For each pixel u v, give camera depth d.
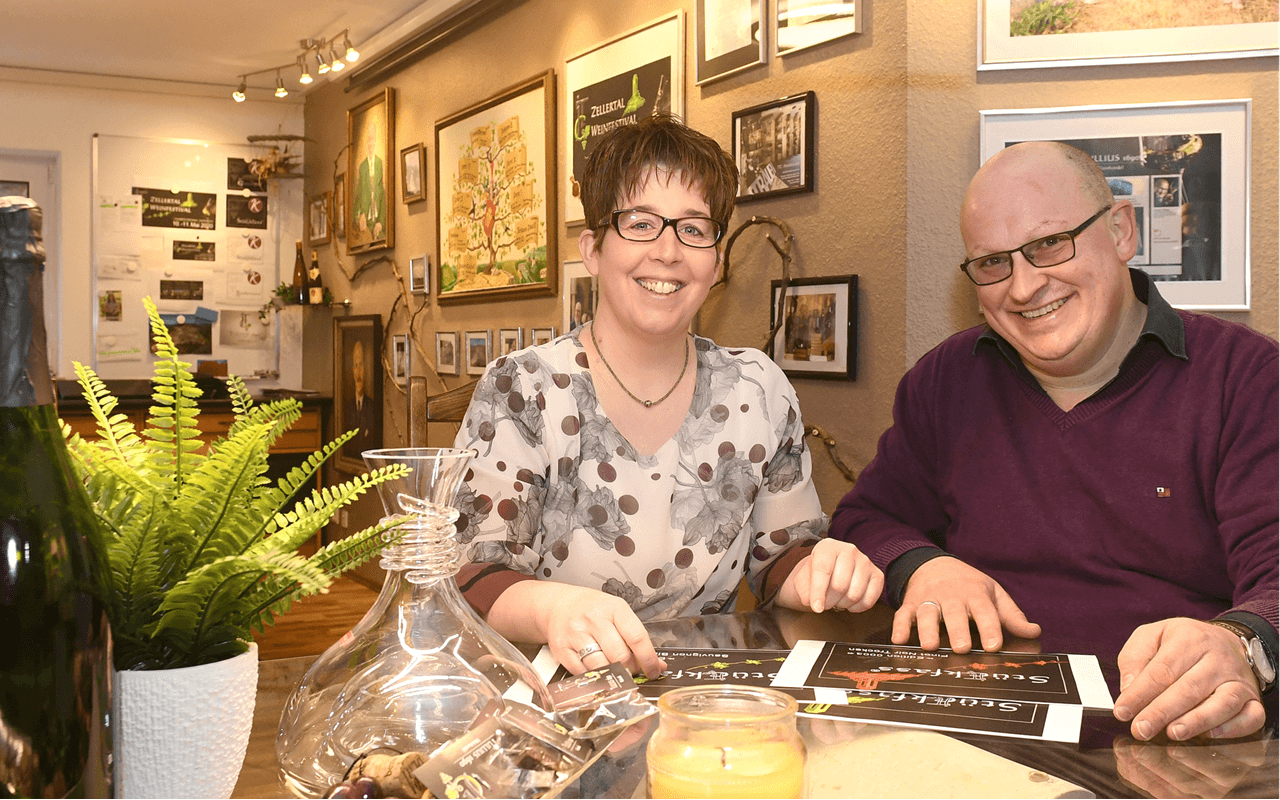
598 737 0.71
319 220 6.38
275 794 0.68
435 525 0.68
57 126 6.14
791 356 2.62
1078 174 1.33
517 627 1.04
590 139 3.47
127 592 0.57
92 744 0.52
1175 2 2.11
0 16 5.00
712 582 1.46
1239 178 2.09
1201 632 0.88
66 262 6.21
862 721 0.81
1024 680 0.93
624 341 1.43
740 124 2.76
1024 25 2.20
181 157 6.45
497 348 4.18
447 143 4.55
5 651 0.50
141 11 4.90
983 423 1.50
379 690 0.66
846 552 1.21
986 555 1.47
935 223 2.26
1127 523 1.35
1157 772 0.71
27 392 0.53
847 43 2.43
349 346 5.75
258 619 0.61
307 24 5.11
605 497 1.40
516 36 3.99
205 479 0.56
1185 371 1.34
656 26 3.11
